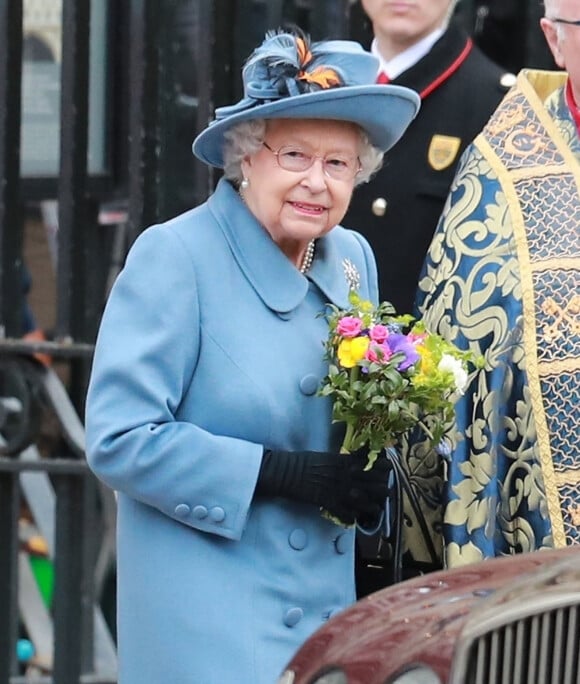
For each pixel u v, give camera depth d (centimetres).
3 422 1973
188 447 1338
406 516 1552
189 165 1967
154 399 1341
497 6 2128
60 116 1934
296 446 1373
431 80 1770
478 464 1505
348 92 1319
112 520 2261
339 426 1388
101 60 1989
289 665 1238
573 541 1479
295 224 1358
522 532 1503
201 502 1344
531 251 1511
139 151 1920
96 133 1998
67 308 1955
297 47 1352
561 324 1491
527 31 2038
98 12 1980
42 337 2444
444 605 1215
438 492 1551
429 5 1758
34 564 2312
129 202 1928
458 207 1562
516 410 1502
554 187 1528
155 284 1358
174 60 1939
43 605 2288
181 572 1361
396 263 1744
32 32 2055
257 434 1360
